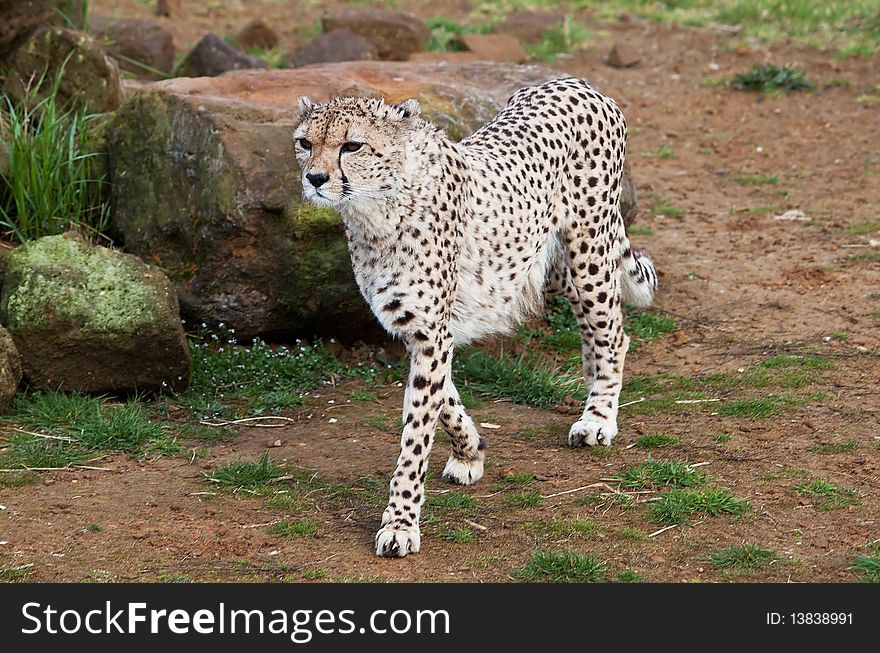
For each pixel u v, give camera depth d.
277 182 11.27
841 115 20.86
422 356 8.34
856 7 26.70
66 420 10.28
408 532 8.08
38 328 10.41
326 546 8.22
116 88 14.41
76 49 14.09
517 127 9.41
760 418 10.30
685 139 20.23
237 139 11.37
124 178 12.53
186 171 11.73
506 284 9.16
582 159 9.73
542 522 8.53
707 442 9.88
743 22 26.59
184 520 8.58
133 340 10.61
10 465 9.41
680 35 26.05
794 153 19.19
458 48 23.53
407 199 8.10
